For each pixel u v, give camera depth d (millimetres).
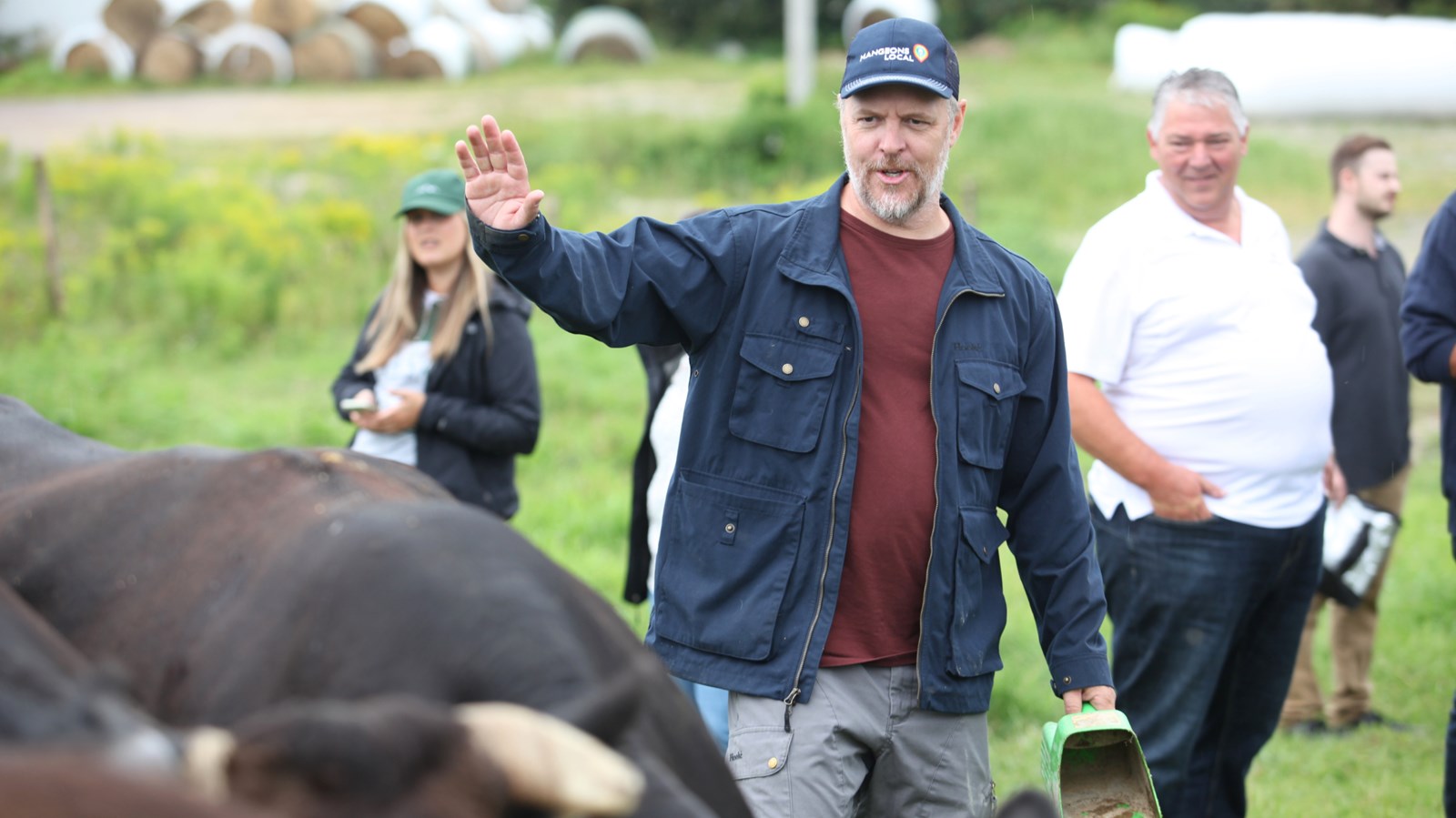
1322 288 6531
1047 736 3678
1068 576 3953
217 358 12430
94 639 2588
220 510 2668
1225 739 5258
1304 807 5633
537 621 2127
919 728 3799
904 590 3760
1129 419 5066
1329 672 7188
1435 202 20234
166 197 16312
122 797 1293
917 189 3752
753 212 3861
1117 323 4988
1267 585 4988
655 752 2357
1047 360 3984
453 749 1615
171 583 2572
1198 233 4973
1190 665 4965
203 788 1525
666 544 3844
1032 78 36531
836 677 3723
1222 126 4941
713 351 3807
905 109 3715
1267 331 4965
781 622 3688
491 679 2035
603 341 3711
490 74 39031
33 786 1275
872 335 3768
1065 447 4004
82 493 2863
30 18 41594
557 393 11117
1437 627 7543
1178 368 4980
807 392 3715
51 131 26844
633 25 41562
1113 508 5062
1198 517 4871
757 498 3723
